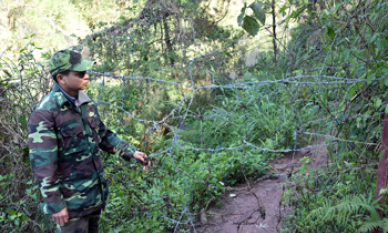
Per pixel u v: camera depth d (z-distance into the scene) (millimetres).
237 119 4363
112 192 2992
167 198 3068
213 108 4566
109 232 2834
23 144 2816
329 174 2848
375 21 2533
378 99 2330
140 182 3061
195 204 3260
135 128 3574
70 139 2076
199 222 3150
